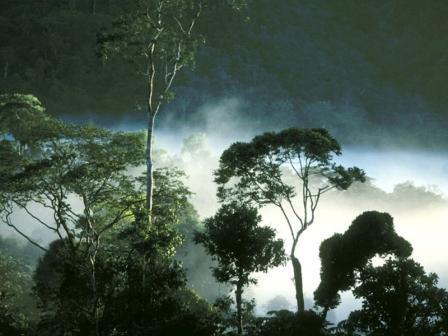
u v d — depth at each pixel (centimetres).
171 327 3372
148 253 3997
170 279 3781
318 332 3591
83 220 4969
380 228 3703
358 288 3509
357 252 3659
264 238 3884
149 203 4853
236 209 4012
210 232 3938
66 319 3800
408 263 3475
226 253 3888
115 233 5169
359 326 3506
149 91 5284
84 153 4950
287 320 3609
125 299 3641
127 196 5091
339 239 3712
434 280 3459
